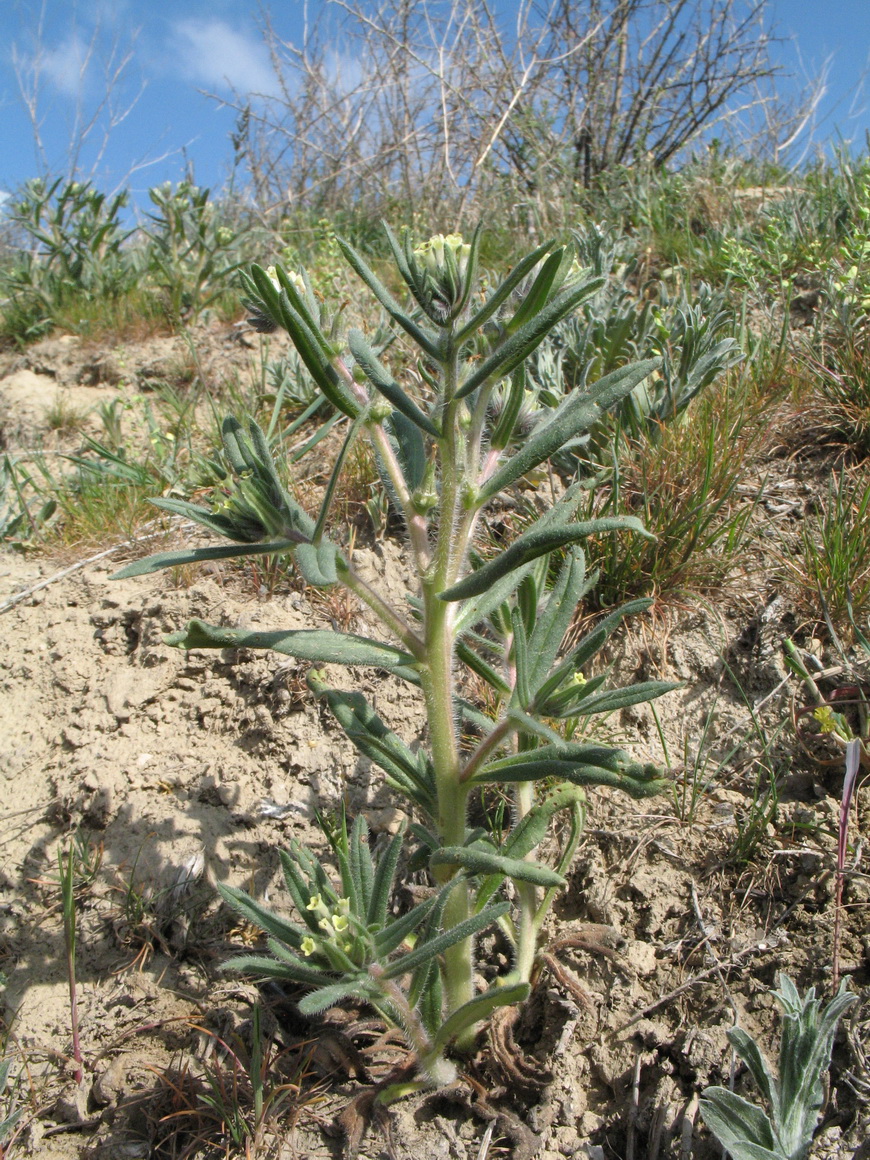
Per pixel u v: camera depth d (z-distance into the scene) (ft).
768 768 1.43
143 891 1.46
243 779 1.56
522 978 1.23
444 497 1.08
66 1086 1.29
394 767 1.18
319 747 1.56
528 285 1.33
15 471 2.60
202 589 1.82
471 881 1.31
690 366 1.94
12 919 1.48
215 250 3.07
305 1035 1.31
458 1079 1.21
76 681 1.79
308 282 1.13
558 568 1.69
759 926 1.28
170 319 3.03
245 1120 1.19
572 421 1.06
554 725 1.50
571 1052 1.24
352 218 3.97
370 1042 1.28
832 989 1.17
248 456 1.09
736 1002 1.22
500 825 1.45
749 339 2.23
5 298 3.49
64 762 1.65
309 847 1.47
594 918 1.36
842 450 1.87
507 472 1.08
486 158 3.87
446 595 1.05
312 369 1.07
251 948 1.39
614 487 1.70
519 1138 1.16
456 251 1.03
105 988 1.38
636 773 1.02
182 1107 1.24
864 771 1.39
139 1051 1.30
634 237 3.05
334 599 1.77
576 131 4.40
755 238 2.82
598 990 1.28
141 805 1.55
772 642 1.58
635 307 2.10
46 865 1.52
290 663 1.63
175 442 2.35
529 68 3.91
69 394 2.88
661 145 4.67
